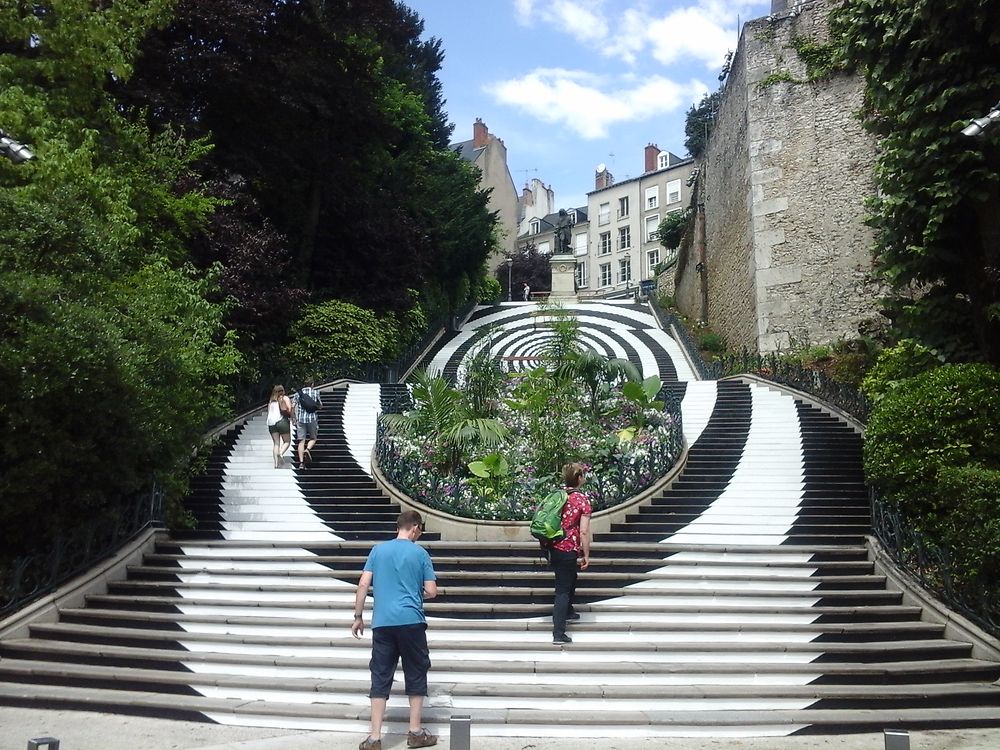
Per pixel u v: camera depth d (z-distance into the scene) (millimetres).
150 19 12406
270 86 16922
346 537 9453
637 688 5715
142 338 9023
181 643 6617
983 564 6742
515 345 25594
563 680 5992
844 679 5953
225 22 15711
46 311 7371
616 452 11141
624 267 59875
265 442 13125
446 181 29203
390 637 4898
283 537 9453
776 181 20172
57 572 7434
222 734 5141
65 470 7520
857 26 10609
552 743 5055
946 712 5477
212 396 10961
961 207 10086
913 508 8227
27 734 5066
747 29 21203
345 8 18688
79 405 7484
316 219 20281
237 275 15320
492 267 56188
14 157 8500
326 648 6480
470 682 5922
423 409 12008
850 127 19203
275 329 17406
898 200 10148
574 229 64000
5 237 7891
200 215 13562
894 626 6668
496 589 7391
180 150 14367
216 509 10344
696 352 22328
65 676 6043
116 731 5164
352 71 19781
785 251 19703
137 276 10461
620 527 9484
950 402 8344
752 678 5973
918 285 11141
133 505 9125
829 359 17609
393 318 21312
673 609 7066
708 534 9258
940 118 9656
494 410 12641
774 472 11234
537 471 10359
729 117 23734
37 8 11328
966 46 9258
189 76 16047
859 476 10914
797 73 20312
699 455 12078
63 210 8523
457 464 10867
